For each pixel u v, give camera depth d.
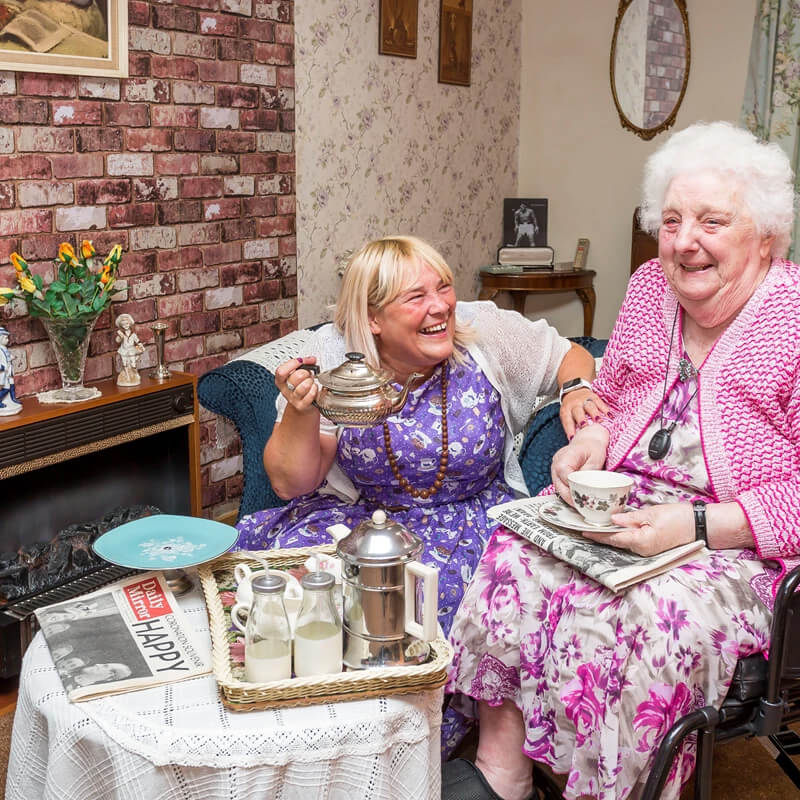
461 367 2.19
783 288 1.71
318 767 1.32
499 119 5.32
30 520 2.91
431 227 4.90
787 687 1.55
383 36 4.33
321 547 1.82
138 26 3.16
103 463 3.11
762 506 1.62
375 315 2.09
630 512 1.64
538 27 5.34
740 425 1.73
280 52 3.79
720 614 1.54
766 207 1.67
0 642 2.53
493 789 1.78
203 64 3.44
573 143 5.31
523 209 5.29
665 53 4.86
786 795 2.09
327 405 1.73
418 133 4.70
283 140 3.87
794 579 1.47
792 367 1.68
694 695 1.54
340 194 4.25
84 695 1.37
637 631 1.55
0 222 2.80
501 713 1.82
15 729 1.48
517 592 1.76
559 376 2.33
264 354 2.62
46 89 2.88
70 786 1.34
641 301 1.92
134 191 3.24
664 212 1.73
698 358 1.81
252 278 3.80
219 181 3.58
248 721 1.33
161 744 1.29
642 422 1.85
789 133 4.27
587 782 1.62
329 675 1.37
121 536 1.74
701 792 1.51
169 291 3.43
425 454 2.13
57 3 2.85
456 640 1.82
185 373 3.25
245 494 2.49
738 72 4.64
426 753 1.42
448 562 2.06
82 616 1.62
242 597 1.56
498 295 5.49
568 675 1.64
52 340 2.84
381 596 1.41
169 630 1.58
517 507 1.85
